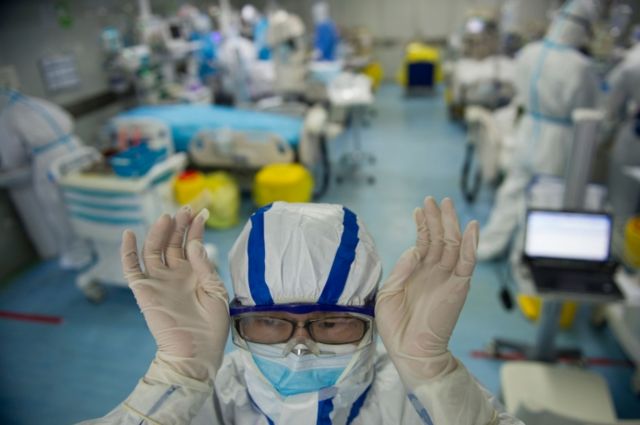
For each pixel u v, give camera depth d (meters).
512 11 5.84
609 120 3.33
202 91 5.10
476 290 2.90
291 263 0.76
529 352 2.30
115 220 2.64
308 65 5.76
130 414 0.70
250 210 4.08
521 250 1.99
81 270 3.32
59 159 2.80
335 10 8.20
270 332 0.79
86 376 2.39
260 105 4.97
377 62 8.52
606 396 1.99
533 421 1.38
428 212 0.79
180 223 0.80
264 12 7.91
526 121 2.98
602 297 1.77
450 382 0.72
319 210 0.83
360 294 0.79
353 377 0.80
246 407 0.86
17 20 3.38
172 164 2.81
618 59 4.38
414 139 5.63
